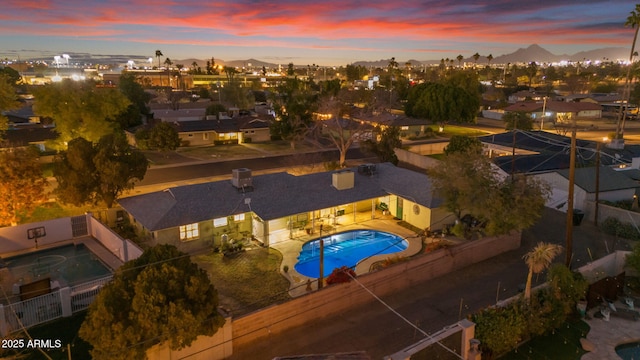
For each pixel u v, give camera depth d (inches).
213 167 2293.3
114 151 1453.0
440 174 1226.6
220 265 1179.3
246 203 1337.4
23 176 1295.5
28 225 1263.5
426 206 1380.4
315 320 922.1
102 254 1232.8
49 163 2251.5
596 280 1067.3
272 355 810.2
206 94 5349.4
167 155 2568.9
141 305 665.6
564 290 936.9
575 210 1507.1
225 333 797.2
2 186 1258.0
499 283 1088.8
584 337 876.0
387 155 2213.3
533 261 864.3
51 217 1486.2
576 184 1573.6
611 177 1654.8
